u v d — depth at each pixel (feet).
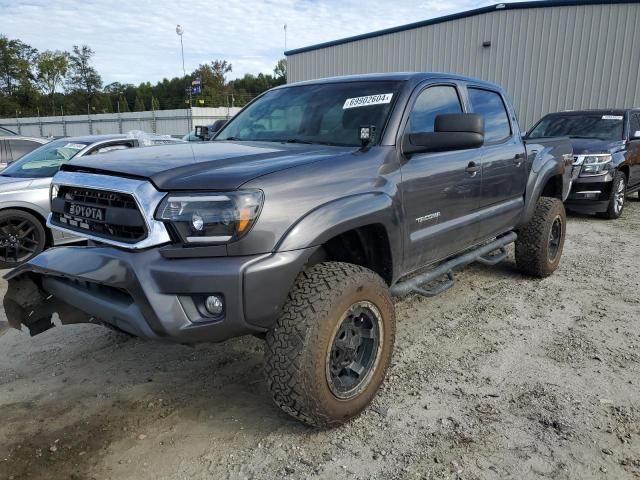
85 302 8.52
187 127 115.85
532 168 15.83
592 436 8.79
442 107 12.10
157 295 7.45
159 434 8.84
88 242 8.94
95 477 7.77
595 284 17.08
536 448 8.46
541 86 54.34
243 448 8.45
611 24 49.73
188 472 7.89
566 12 51.70
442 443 8.58
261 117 12.47
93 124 131.85
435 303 15.17
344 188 8.83
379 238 9.78
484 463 8.09
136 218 7.75
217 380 10.71
